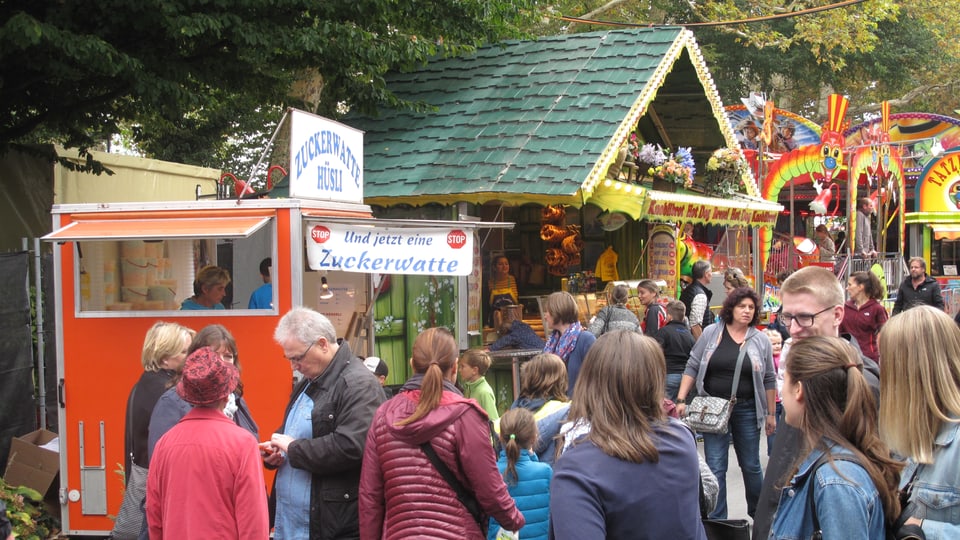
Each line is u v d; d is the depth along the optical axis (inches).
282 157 484.7
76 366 258.2
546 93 468.4
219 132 685.9
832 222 762.8
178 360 199.3
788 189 939.3
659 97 545.6
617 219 435.5
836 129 714.8
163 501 146.9
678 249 491.8
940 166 863.7
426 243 258.7
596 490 112.5
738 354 262.7
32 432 310.0
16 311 308.7
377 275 320.2
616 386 117.1
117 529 195.9
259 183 596.4
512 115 458.3
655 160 472.1
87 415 257.6
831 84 1312.7
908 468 120.3
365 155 465.7
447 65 529.0
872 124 754.8
